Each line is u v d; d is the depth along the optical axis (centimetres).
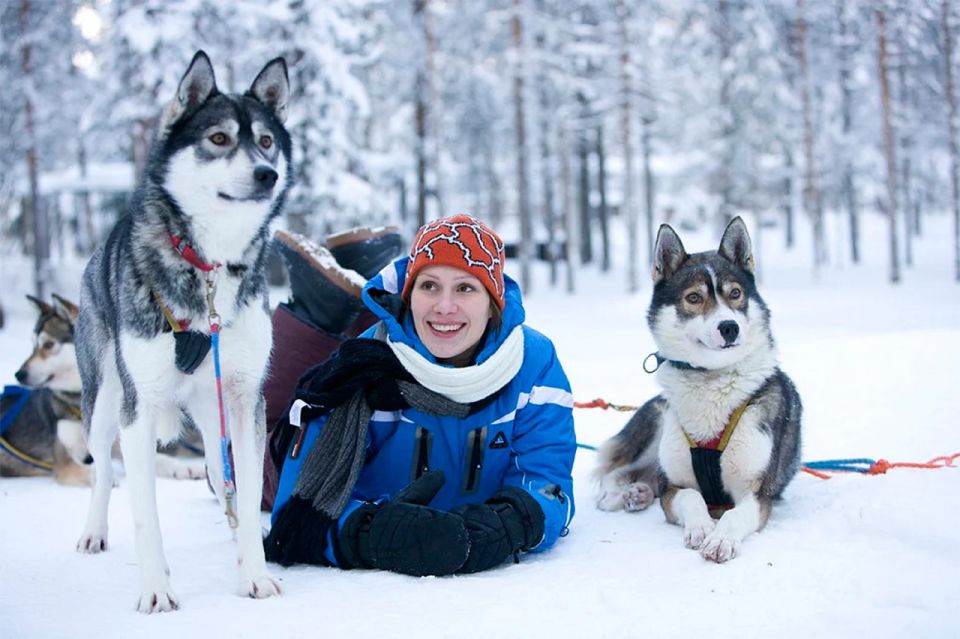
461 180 2792
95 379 331
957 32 2661
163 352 270
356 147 2034
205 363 281
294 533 297
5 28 2041
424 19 2078
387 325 315
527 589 260
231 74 1791
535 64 2194
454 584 269
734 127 2495
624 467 402
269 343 295
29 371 478
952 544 272
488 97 2505
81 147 2695
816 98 2836
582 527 348
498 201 3512
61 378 484
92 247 3056
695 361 341
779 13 2575
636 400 638
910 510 298
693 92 2736
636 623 230
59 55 2128
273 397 404
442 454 317
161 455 491
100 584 280
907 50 2653
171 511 391
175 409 297
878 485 336
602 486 396
